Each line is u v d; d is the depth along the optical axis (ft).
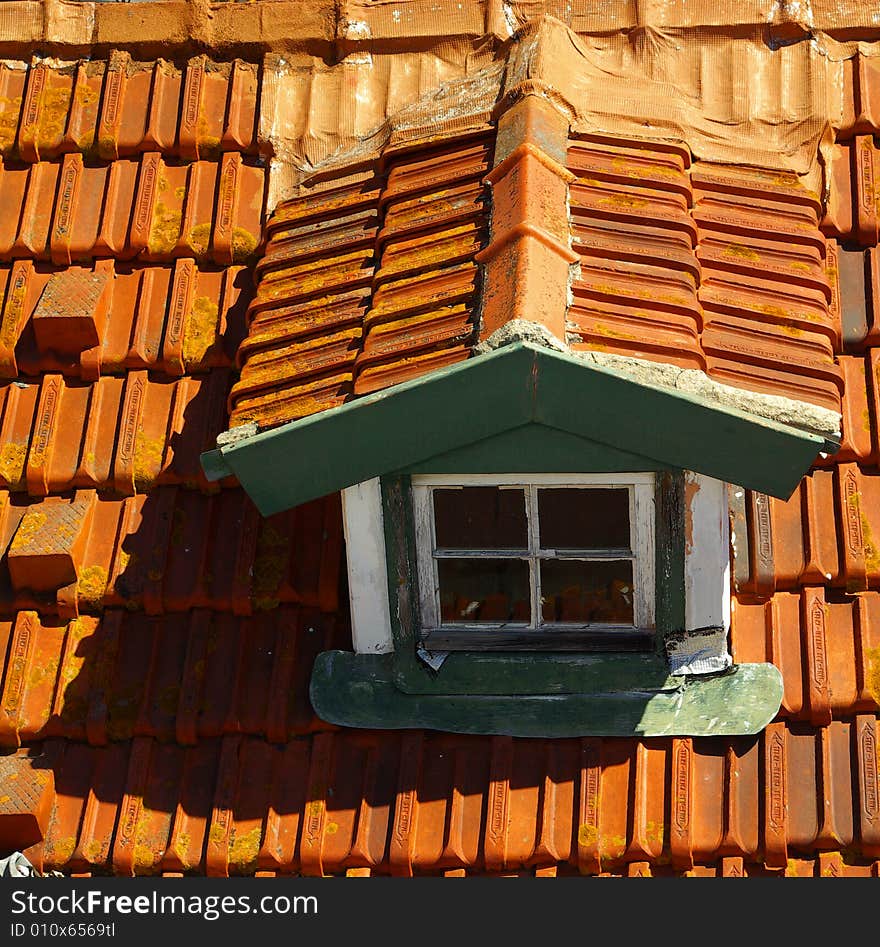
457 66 24.04
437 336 18.70
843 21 23.90
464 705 20.40
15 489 22.49
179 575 21.52
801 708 20.16
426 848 19.84
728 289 20.22
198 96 24.47
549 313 18.37
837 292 22.29
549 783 20.08
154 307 23.29
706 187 21.77
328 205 22.48
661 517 19.31
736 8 23.73
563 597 20.29
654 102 22.57
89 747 20.94
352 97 24.04
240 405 19.72
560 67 22.44
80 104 24.76
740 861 19.58
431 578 20.21
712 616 19.89
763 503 21.25
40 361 23.03
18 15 25.17
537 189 20.02
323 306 20.67
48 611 21.62
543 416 18.03
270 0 24.90
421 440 18.25
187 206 23.80
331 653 20.79
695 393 17.99
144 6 25.08
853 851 19.58
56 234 23.80
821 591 20.89
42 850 20.26
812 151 22.97
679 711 20.16
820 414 18.22
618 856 19.62
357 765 20.53
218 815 20.21
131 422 22.44
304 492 18.80
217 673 21.04
